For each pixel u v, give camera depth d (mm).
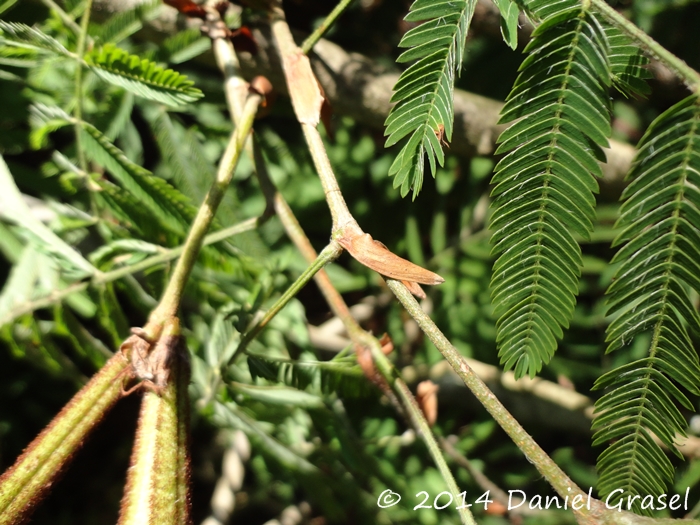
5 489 101
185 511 103
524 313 102
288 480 228
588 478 231
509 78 218
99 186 152
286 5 225
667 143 89
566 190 95
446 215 244
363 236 111
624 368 100
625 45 94
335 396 198
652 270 94
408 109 102
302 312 192
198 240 115
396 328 240
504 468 241
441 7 99
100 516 255
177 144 175
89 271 144
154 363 107
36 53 134
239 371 175
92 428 106
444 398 239
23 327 147
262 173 154
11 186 141
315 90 131
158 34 172
